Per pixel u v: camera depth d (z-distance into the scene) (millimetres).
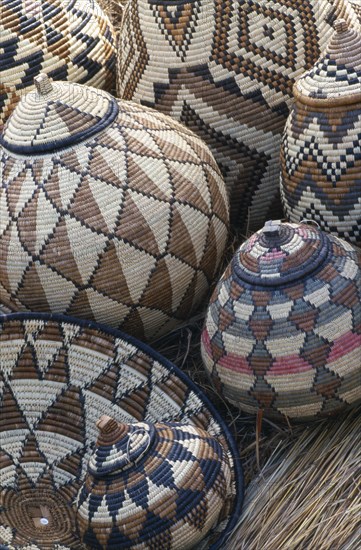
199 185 3500
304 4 3697
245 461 3340
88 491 2953
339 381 3070
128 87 3961
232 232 4035
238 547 3057
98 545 2945
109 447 2928
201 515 2920
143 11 3777
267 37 3664
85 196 3324
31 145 3387
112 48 4348
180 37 3699
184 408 3332
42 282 3410
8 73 3977
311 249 3107
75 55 4129
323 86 3295
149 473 2906
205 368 3359
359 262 3170
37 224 3348
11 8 3982
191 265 3490
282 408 3156
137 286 3414
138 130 3488
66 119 3404
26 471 3467
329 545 2955
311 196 3393
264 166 3828
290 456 3256
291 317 3035
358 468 3117
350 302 3055
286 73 3701
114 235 3320
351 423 3281
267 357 3074
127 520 2885
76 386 3441
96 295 3410
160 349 3781
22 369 3461
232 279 3170
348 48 3287
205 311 3795
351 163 3270
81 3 4250
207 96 3734
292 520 3051
